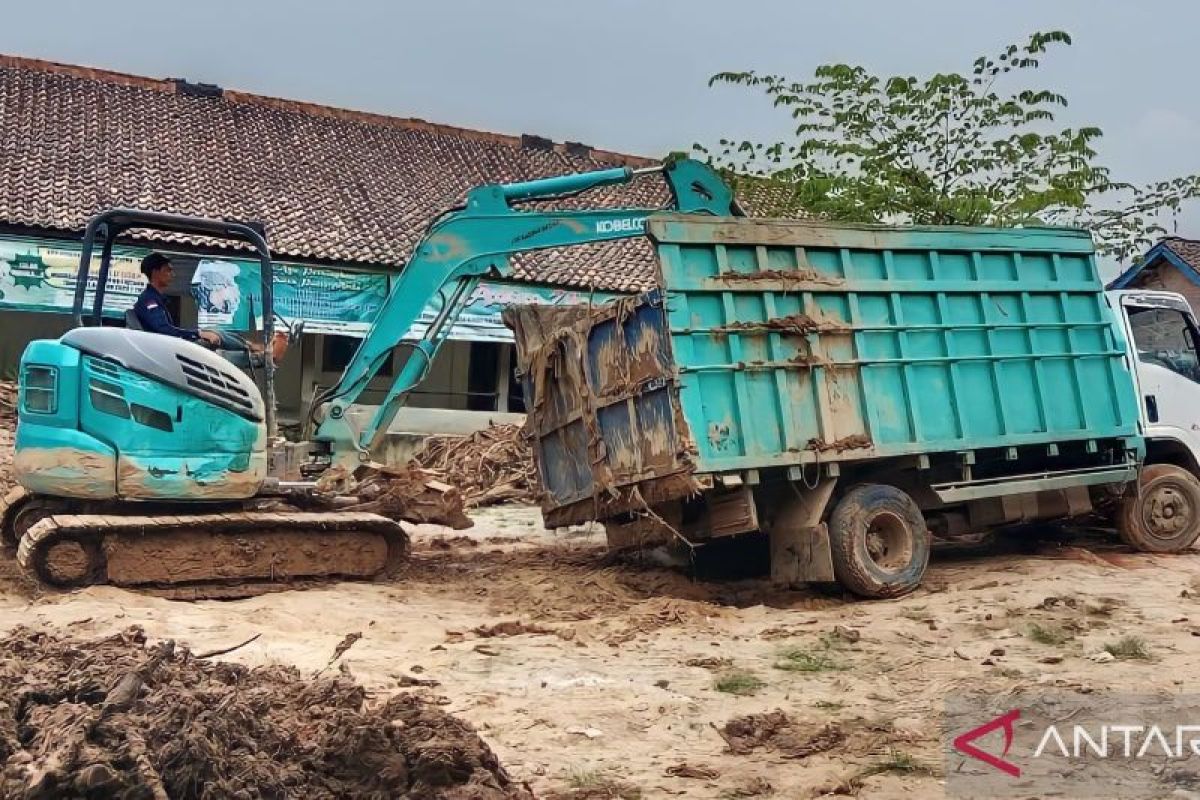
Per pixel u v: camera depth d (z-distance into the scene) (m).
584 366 9.80
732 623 8.53
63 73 25.64
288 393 22.61
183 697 4.36
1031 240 10.74
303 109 27.81
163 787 3.82
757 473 9.15
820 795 4.99
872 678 7.00
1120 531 11.59
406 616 8.59
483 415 22.00
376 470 11.37
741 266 9.25
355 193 24.89
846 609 9.11
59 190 21.14
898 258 10.02
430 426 21.64
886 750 5.59
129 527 8.92
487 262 11.29
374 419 11.45
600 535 13.60
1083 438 10.89
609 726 5.93
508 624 8.11
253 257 21.34
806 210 18.08
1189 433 11.79
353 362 11.27
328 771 4.33
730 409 9.07
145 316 9.73
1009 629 8.16
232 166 24.33
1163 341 11.80
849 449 9.50
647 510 9.31
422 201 25.42
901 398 9.90
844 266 9.68
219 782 3.96
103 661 4.94
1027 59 16.83
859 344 9.70
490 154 28.97
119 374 9.18
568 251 24.84
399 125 28.77
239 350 10.30
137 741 3.94
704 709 6.28
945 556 11.66
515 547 12.69
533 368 10.62
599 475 9.65
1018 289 10.62
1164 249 26.80
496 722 5.94
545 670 7.03
